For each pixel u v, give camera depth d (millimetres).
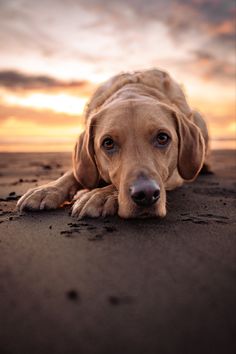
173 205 502
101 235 351
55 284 244
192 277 248
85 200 443
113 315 202
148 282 242
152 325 191
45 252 308
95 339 181
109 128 447
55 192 490
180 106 615
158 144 447
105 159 462
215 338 178
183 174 508
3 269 273
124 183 402
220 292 225
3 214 463
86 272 262
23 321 200
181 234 352
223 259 280
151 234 352
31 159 1590
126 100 492
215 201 534
